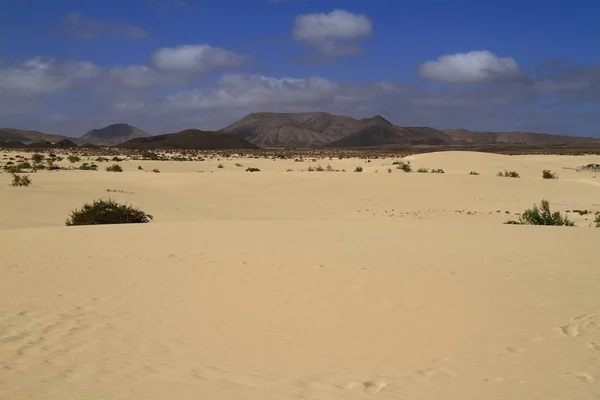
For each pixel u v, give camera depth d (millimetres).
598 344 7785
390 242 16719
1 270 12711
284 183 48906
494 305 9805
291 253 14672
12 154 121125
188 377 6672
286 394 6188
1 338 8070
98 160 95062
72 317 9125
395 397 6113
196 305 9828
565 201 43844
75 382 6504
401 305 9805
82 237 17547
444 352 7504
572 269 12945
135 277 11992
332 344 7832
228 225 20703
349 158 134000
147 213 33719
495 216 35469
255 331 8406
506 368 6934
